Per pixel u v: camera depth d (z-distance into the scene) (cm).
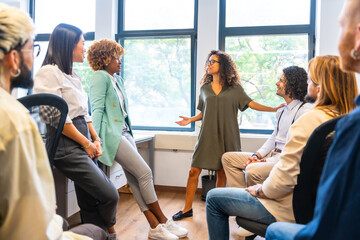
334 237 60
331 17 329
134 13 401
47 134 130
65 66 193
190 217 297
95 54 244
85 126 203
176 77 396
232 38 382
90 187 195
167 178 386
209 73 294
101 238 119
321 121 125
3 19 78
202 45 369
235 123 294
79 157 191
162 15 394
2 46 77
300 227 93
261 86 377
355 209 57
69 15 409
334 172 61
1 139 69
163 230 239
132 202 341
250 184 221
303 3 366
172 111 400
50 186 78
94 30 404
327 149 109
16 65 82
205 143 292
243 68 381
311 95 150
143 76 404
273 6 372
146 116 408
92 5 403
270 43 373
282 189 130
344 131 61
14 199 69
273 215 138
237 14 380
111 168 277
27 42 83
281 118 233
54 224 89
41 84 182
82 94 204
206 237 250
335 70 130
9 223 69
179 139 373
